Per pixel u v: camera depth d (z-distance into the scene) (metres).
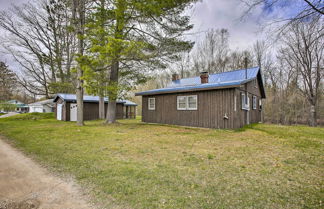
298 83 19.64
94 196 2.48
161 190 2.61
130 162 3.92
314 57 16.31
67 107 16.80
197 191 2.59
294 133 8.45
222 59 25.34
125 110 22.11
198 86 10.70
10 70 23.05
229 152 4.83
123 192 2.56
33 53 17.92
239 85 8.78
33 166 3.78
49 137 7.00
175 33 10.21
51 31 18.03
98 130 9.10
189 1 9.07
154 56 9.95
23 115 18.56
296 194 2.51
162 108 13.06
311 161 4.06
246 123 11.62
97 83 9.69
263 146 5.58
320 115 19.08
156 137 7.16
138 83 11.53
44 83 18.94
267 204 2.25
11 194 2.60
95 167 3.59
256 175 3.21
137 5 8.26
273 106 22.42
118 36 9.09
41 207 2.24
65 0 11.80
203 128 10.30
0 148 5.45
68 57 18.09
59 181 3.01
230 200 2.34
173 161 4.00
